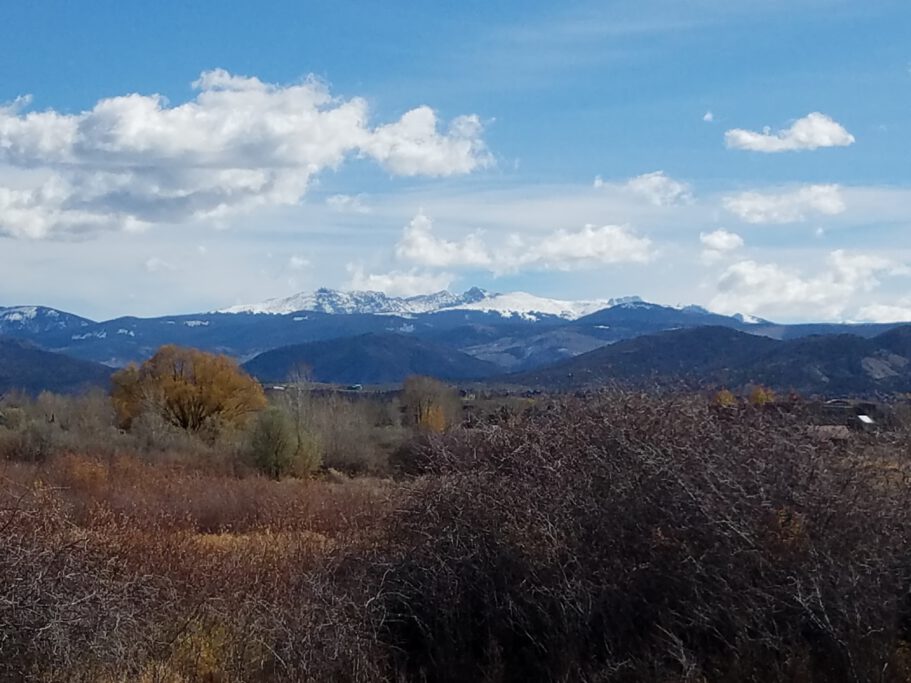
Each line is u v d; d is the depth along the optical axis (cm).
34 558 704
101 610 714
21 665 664
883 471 711
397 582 786
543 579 734
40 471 2155
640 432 777
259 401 4497
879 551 656
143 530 1212
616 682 660
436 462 868
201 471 2797
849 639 620
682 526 704
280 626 739
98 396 4834
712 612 668
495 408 942
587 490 766
